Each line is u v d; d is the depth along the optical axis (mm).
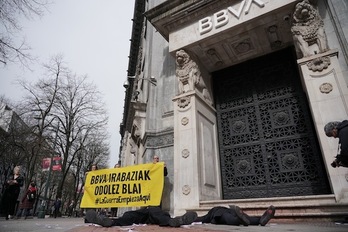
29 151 20812
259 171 7332
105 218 4242
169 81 9414
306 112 7168
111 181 7543
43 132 19797
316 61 5773
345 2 6297
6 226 5176
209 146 7609
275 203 5312
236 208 3920
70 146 22047
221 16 7527
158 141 8492
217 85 9227
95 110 22406
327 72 5594
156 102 9422
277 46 8016
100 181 7715
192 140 7000
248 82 8617
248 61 8867
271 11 6621
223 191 7641
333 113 5238
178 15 8227
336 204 4570
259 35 7516
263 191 7051
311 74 5754
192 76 7918
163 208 7258
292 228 3227
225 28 7316
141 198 6895
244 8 7164
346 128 3535
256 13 6863
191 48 8141
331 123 3773
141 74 14461
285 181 6836
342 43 5938
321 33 6020
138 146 11195
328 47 5914
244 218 3791
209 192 6855
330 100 5363
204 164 7020
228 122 8492
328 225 3648
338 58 5922
